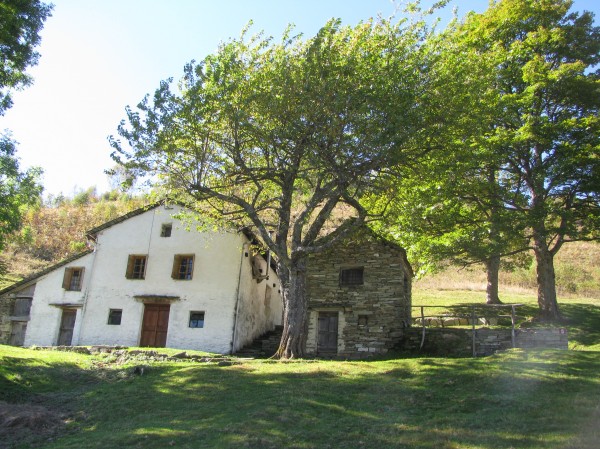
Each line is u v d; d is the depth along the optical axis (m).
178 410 10.20
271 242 16.77
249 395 10.96
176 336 22.39
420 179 18.14
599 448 6.94
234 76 15.56
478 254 21.14
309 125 15.82
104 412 10.45
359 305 20.05
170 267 23.52
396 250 20.33
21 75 15.76
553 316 21.77
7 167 16.97
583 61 22.95
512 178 24.92
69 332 23.97
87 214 55.81
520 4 23.19
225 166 17.72
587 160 20.72
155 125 15.30
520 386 10.93
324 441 7.94
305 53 16.22
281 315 29.83
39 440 8.95
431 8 16.80
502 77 22.67
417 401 10.23
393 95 15.30
